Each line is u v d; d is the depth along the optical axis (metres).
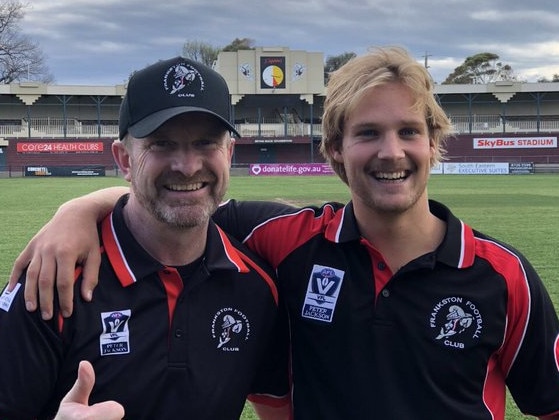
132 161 2.20
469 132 53.16
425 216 2.27
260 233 2.51
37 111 55.38
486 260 2.18
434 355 2.12
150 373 2.05
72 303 2.02
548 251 9.66
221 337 2.21
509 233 11.83
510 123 55.06
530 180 33.81
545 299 2.21
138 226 2.22
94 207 2.30
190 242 2.20
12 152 48.47
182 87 2.12
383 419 2.10
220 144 2.21
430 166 2.27
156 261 2.14
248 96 51.59
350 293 2.22
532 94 54.59
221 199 2.26
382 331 2.16
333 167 2.39
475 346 2.13
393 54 2.18
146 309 2.11
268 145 54.38
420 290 2.16
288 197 21.94
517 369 2.25
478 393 2.16
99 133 51.12
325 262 2.32
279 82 50.56
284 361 2.49
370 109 2.17
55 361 1.99
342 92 2.25
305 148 54.41
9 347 1.94
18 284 2.04
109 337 2.04
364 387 2.14
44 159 49.03
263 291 2.34
